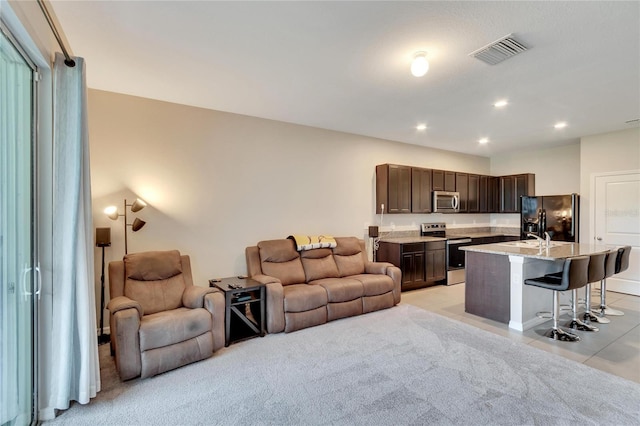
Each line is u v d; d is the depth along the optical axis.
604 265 3.61
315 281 4.16
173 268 3.36
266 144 4.46
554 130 5.09
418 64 2.63
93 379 2.27
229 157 4.16
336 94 3.54
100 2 1.98
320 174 4.98
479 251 3.95
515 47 2.52
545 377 2.56
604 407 2.17
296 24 2.23
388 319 3.93
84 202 2.24
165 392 2.37
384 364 2.79
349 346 3.16
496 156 7.40
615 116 4.33
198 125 3.95
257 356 2.95
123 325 2.50
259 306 3.51
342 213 5.24
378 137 5.61
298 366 2.76
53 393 2.09
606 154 5.23
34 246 2.02
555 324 3.42
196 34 2.36
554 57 2.69
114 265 3.10
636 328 3.62
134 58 2.73
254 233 4.35
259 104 3.87
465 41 2.44
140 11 2.09
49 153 2.09
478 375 2.60
